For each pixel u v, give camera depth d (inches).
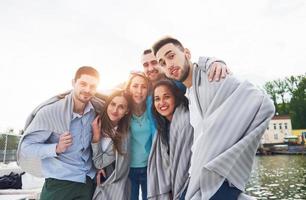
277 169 1286.9
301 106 2551.7
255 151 69.0
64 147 93.7
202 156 69.2
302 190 808.9
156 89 95.2
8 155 334.6
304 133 2425.0
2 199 146.9
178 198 90.3
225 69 76.3
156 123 97.7
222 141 67.9
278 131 2463.1
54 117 98.3
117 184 103.0
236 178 66.6
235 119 68.8
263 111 68.3
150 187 98.0
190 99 84.3
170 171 96.0
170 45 80.7
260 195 775.7
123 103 100.2
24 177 254.1
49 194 97.3
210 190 66.3
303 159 1685.5
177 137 92.8
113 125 101.5
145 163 105.7
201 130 76.4
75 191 98.2
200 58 81.9
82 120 101.7
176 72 81.0
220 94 72.7
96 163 101.8
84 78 96.2
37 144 97.0
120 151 100.5
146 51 105.3
